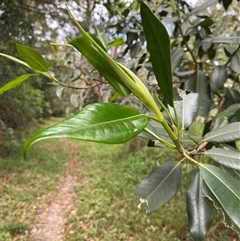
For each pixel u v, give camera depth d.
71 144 4.88
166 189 0.43
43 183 2.66
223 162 0.35
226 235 1.42
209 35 0.83
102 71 0.29
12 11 2.48
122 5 1.00
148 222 1.73
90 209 2.07
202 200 0.40
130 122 0.24
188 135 0.47
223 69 0.64
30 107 4.02
